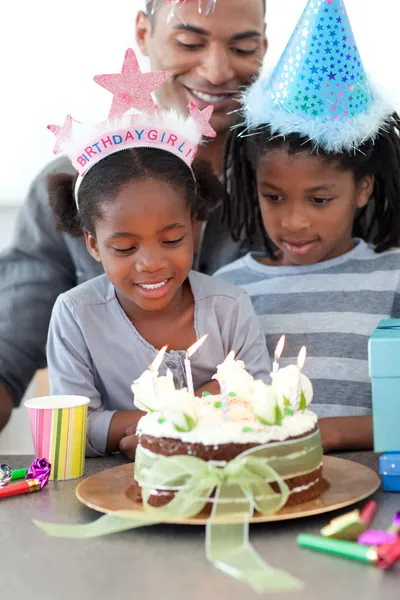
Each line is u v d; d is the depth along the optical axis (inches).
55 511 39.2
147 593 29.1
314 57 59.0
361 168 63.2
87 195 53.3
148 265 50.9
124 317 56.8
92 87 88.9
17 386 80.7
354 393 64.8
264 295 68.6
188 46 74.6
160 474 36.7
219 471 35.7
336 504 36.4
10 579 30.9
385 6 81.6
